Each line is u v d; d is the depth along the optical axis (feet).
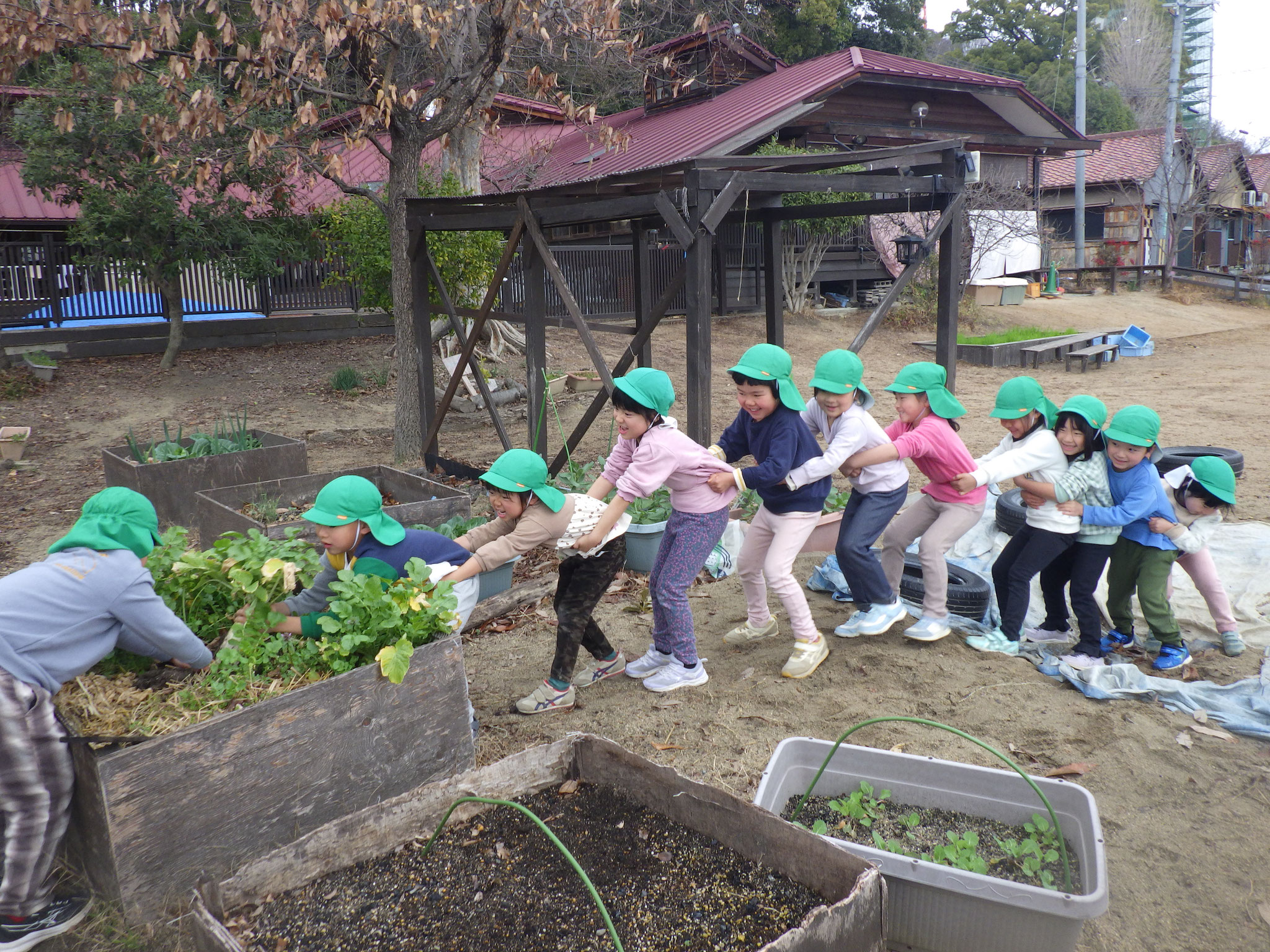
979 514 15.66
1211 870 10.37
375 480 25.63
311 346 52.06
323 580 11.81
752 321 64.34
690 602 19.11
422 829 9.75
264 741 10.05
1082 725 13.33
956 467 15.06
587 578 14.03
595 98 53.21
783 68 75.31
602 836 9.66
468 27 30.32
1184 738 12.91
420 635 11.50
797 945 7.36
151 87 39.22
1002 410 15.10
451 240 40.24
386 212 32.09
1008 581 15.69
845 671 15.28
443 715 11.62
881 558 17.20
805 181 21.95
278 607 12.05
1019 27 177.78
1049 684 14.61
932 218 70.44
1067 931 8.14
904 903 8.75
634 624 17.94
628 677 15.48
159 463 24.67
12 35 25.25
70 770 9.32
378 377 45.19
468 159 46.65
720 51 71.15
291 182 44.75
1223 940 9.36
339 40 25.75
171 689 10.79
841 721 13.64
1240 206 116.47
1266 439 32.14
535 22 28.43
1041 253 87.92
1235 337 67.62
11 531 25.99
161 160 36.88
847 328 65.00
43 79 42.29
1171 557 14.93
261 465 26.27
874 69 63.05
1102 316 75.10
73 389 42.37
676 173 21.25
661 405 13.62
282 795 10.28
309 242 47.98
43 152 40.37
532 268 26.35
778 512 15.05
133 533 9.96
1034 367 54.08
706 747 13.07
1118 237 103.14
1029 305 77.51
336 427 38.70
